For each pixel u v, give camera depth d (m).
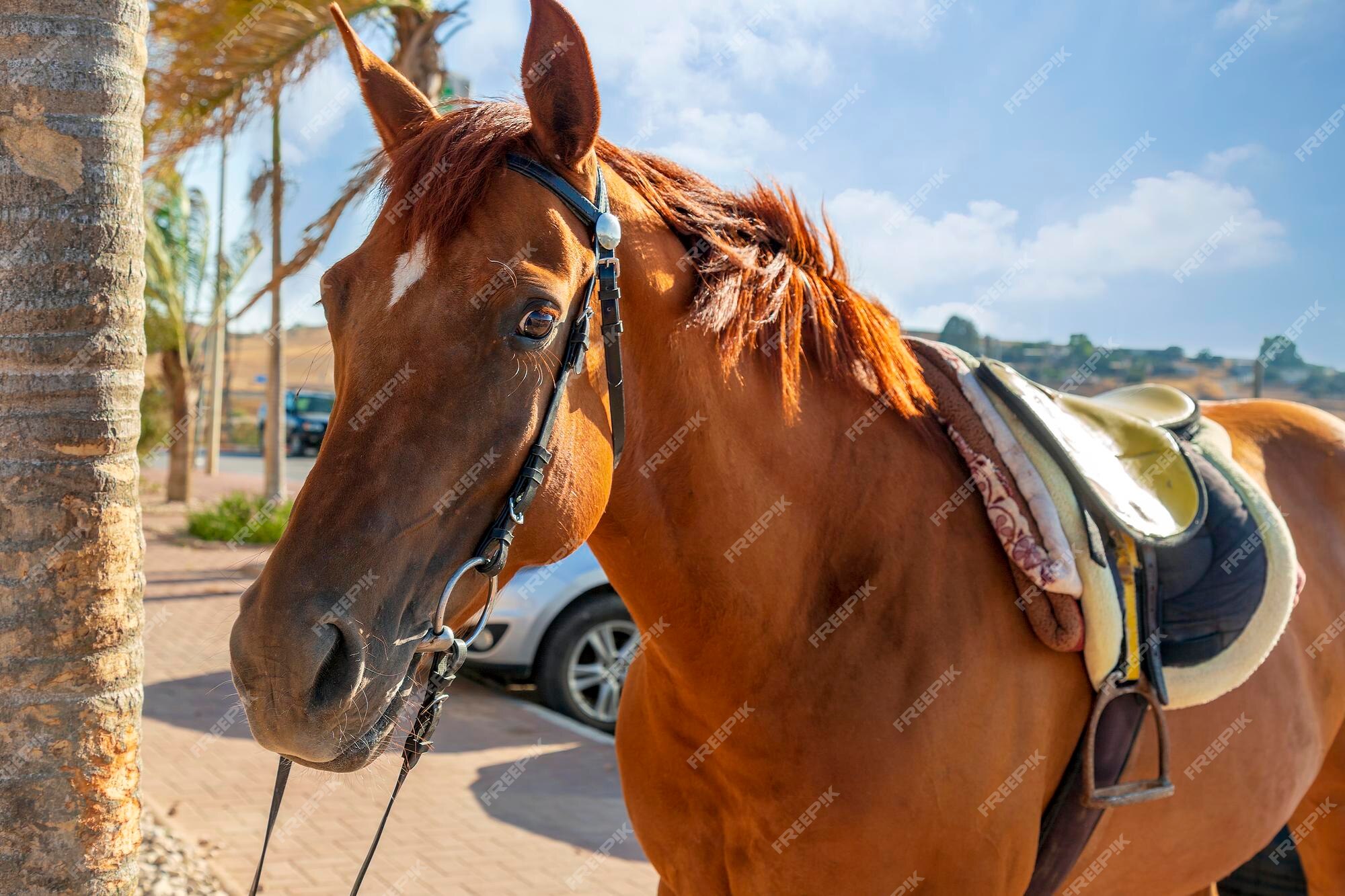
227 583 10.64
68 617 2.06
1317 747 2.39
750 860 1.87
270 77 8.28
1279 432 2.75
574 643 6.22
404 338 1.39
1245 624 2.11
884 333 1.97
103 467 2.09
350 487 1.35
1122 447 2.33
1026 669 1.88
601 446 1.56
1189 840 2.14
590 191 1.58
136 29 2.13
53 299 2.01
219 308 17.69
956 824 1.77
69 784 2.08
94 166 2.04
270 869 4.00
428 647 1.41
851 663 1.78
